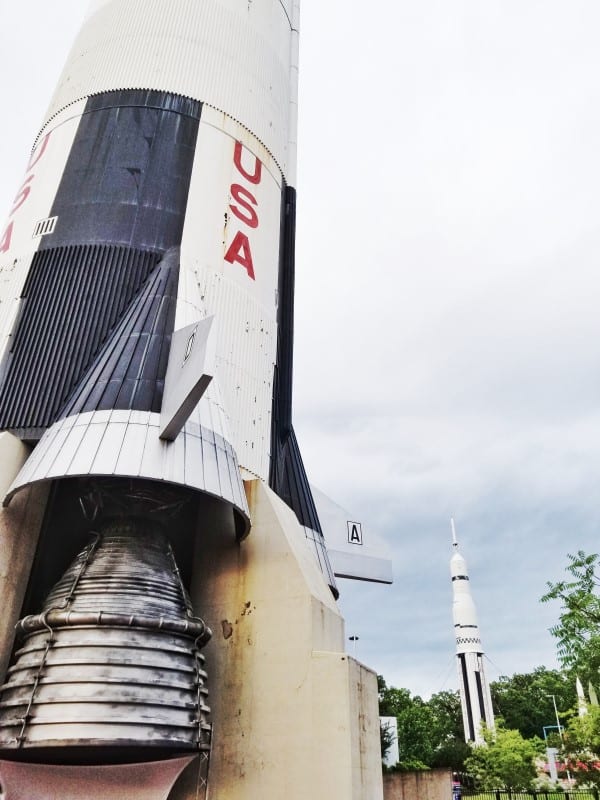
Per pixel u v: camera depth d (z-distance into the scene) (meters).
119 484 15.40
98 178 22.11
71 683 12.52
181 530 18.72
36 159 24.55
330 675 14.99
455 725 103.56
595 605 21.48
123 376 16.11
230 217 23.08
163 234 21.22
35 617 13.66
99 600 13.73
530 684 104.81
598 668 21.70
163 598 14.41
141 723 12.48
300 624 15.97
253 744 15.16
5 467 16.22
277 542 17.41
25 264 20.67
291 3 35.94
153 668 13.26
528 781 53.00
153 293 19.02
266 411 21.78
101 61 25.44
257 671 15.98
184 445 14.98
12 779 12.50
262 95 27.59
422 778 34.97
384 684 76.88
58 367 18.39
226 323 21.02
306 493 24.44
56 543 16.42
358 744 14.51
